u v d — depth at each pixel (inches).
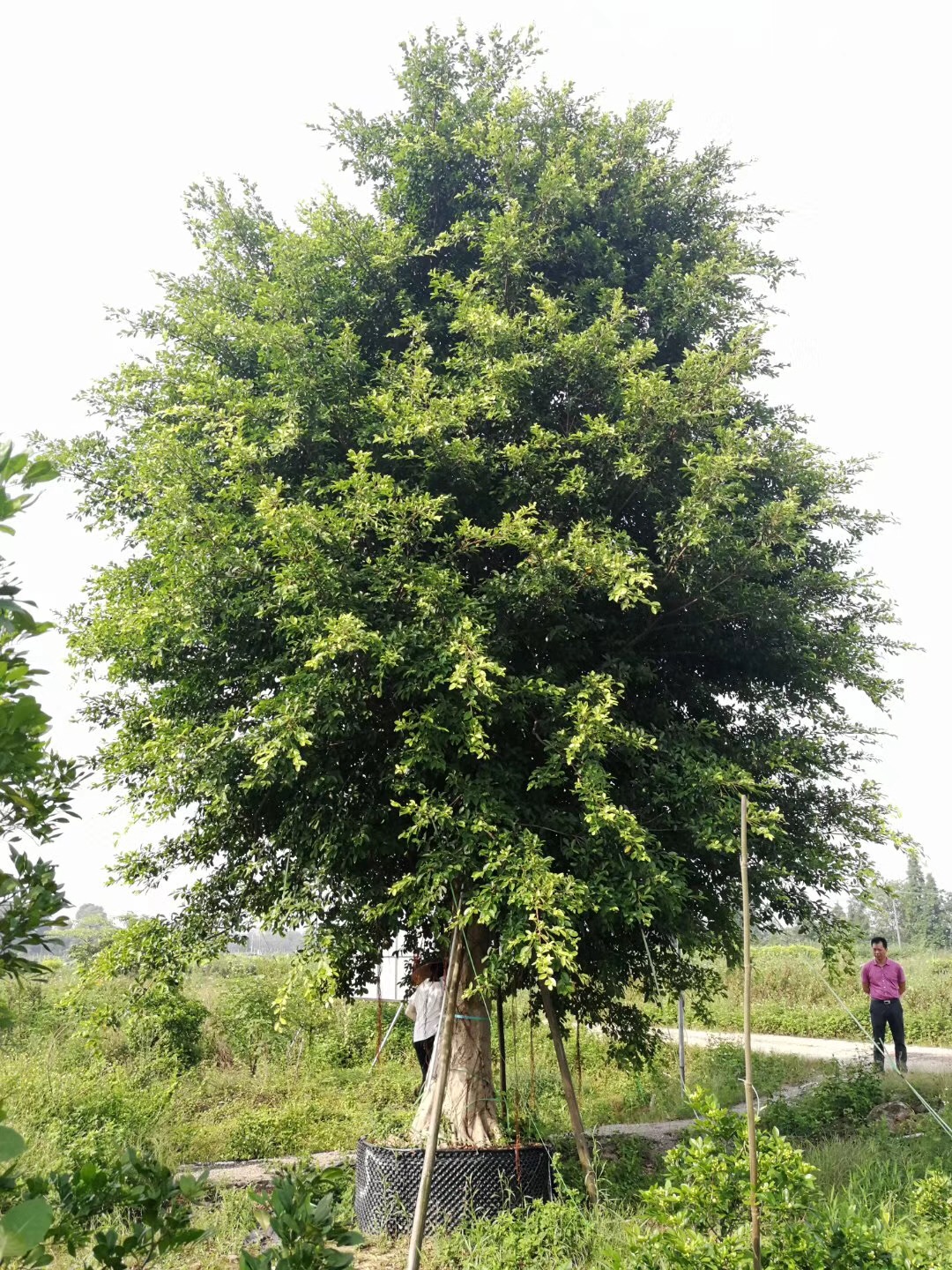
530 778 299.0
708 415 327.3
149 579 331.6
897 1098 454.9
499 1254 232.4
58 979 626.5
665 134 404.8
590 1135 362.0
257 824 340.5
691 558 318.0
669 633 359.9
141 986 338.3
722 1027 943.0
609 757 328.5
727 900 349.7
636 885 279.6
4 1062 438.6
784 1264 168.6
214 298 376.2
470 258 379.2
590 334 322.0
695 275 359.3
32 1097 366.0
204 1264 232.5
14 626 81.8
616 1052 395.5
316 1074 546.9
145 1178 118.9
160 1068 501.7
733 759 339.0
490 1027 338.6
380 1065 582.2
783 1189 175.9
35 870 95.6
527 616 319.0
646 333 380.8
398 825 324.2
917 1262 174.1
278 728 273.4
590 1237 238.2
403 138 381.4
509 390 317.7
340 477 329.4
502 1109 328.5
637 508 349.1
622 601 288.2
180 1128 394.6
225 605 309.4
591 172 378.6
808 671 351.6
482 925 335.3
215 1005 653.3
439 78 397.4
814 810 356.8
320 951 295.4
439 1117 244.8
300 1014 606.5
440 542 308.7
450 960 275.0
